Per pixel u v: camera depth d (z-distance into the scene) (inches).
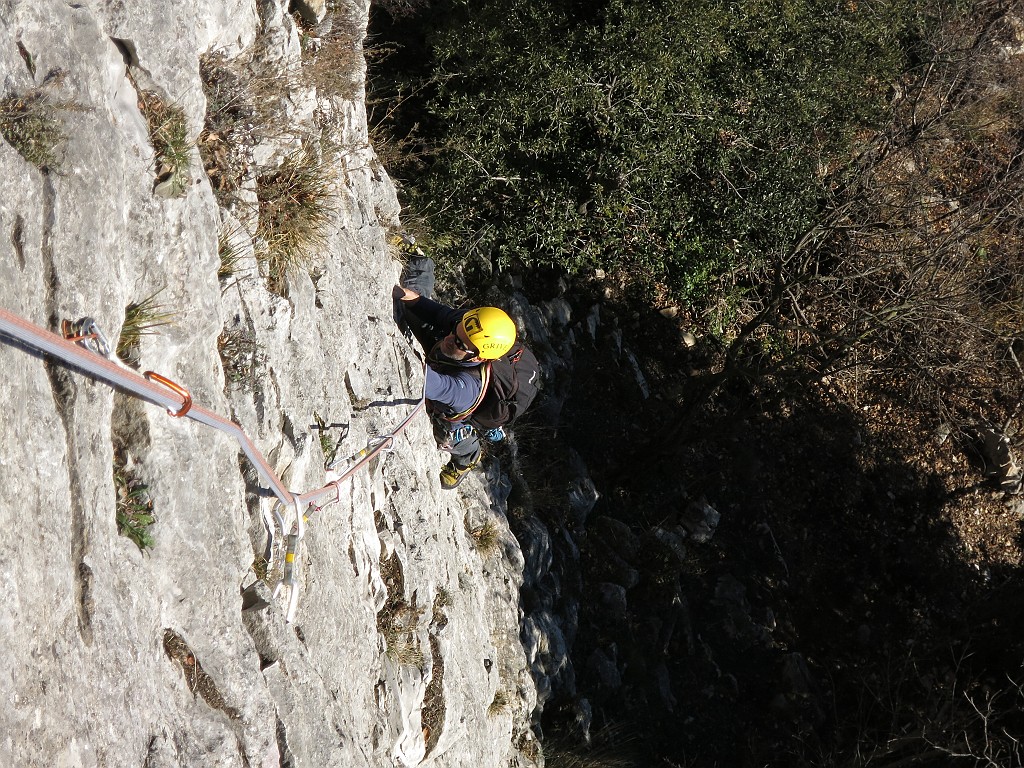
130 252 111.0
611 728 384.8
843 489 602.2
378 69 448.1
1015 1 591.2
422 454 221.8
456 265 398.6
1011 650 569.3
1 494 81.2
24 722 79.6
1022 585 596.4
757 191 473.4
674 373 545.3
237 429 117.2
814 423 607.5
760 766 451.2
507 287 438.6
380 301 213.2
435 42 435.8
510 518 358.0
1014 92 608.4
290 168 174.4
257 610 133.5
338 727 148.0
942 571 608.7
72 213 94.7
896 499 618.2
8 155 88.4
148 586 109.0
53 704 84.3
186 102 127.2
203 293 124.9
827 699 520.1
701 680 463.5
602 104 421.7
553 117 414.0
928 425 642.8
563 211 434.0
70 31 102.4
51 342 76.8
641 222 466.0
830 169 526.3
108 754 92.4
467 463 240.7
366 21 239.8
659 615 455.8
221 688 120.3
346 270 196.9
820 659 537.0
